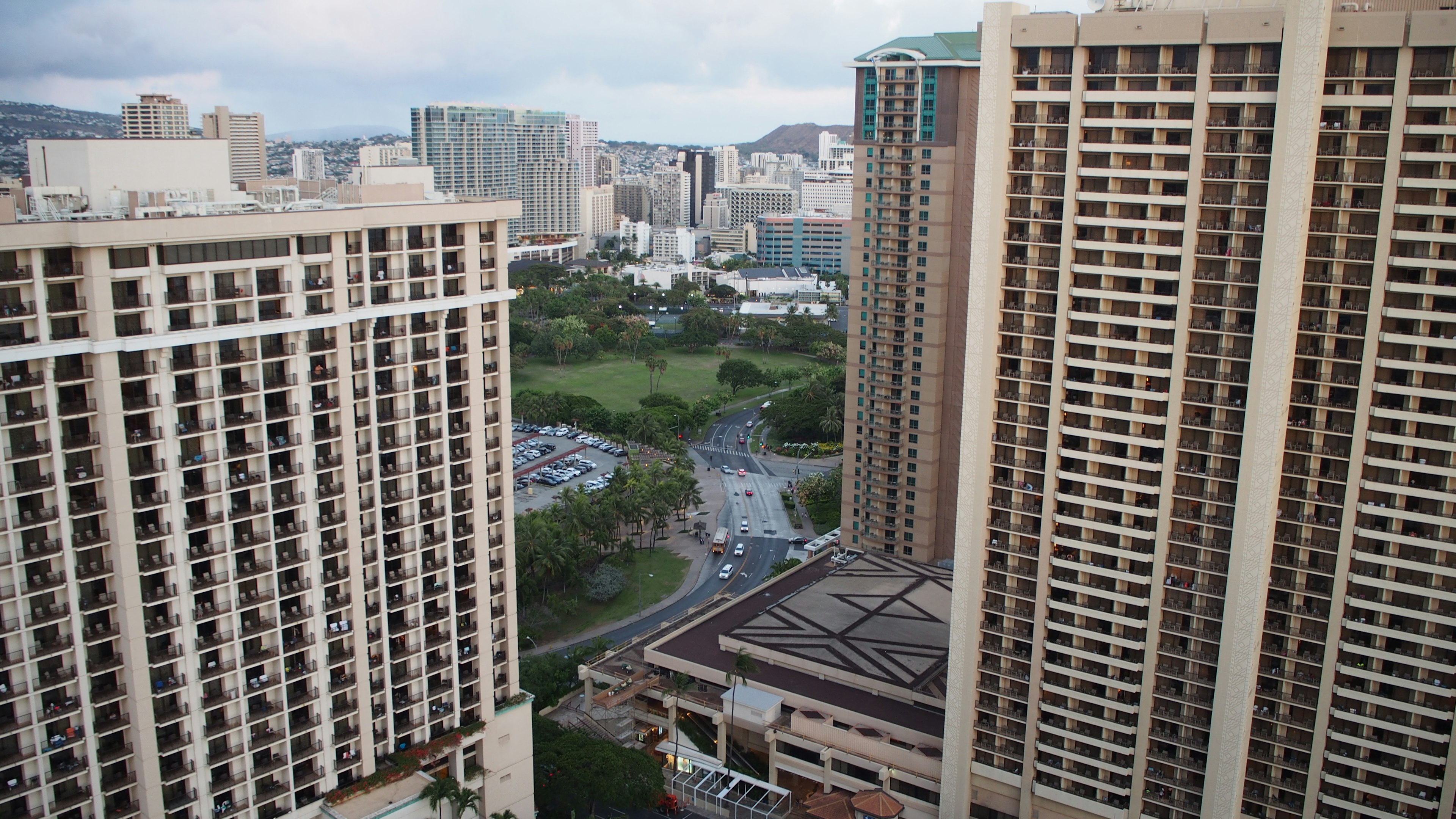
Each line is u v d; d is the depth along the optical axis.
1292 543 139.00
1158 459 140.62
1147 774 147.75
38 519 117.12
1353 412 134.25
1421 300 129.62
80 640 121.38
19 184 145.00
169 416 122.94
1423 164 128.38
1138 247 136.12
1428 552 133.62
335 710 143.12
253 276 127.19
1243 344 133.75
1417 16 122.75
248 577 131.12
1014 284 144.25
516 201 149.25
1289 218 126.56
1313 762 142.25
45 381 115.50
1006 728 157.12
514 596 160.38
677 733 191.75
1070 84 137.50
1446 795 135.38
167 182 145.12
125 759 127.19
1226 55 129.38
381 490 143.12
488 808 160.00
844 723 181.00
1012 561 151.50
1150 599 142.88
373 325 137.50
